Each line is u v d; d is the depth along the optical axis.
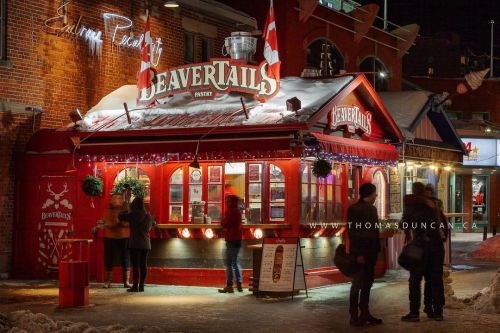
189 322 12.72
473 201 46.00
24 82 19.44
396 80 37.53
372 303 14.67
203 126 17.34
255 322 12.69
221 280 17.39
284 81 18.95
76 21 20.86
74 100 20.80
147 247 16.73
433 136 25.67
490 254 25.06
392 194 21.75
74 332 10.86
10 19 19.12
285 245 15.61
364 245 12.31
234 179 17.81
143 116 18.77
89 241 15.27
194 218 17.84
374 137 20.44
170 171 18.33
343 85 18.20
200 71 18.47
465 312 13.40
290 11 30.12
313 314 13.49
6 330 10.72
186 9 24.69
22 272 19.41
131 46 22.70
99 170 18.86
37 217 19.36
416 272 12.52
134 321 12.83
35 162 19.34
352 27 34.22
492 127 46.44
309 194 17.62
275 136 16.61
